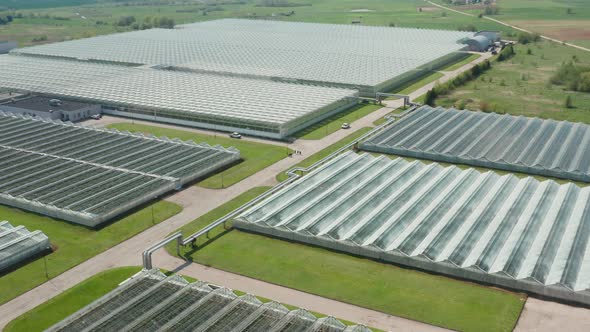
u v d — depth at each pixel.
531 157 144.88
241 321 78.25
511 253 94.25
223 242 103.31
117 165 137.25
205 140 162.25
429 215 108.75
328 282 90.44
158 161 139.62
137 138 157.50
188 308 80.88
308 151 153.12
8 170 132.88
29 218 112.75
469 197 116.88
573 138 159.50
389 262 96.62
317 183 125.31
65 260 96.81
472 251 96.44
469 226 104.44
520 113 193.12
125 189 122.38
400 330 78.56
